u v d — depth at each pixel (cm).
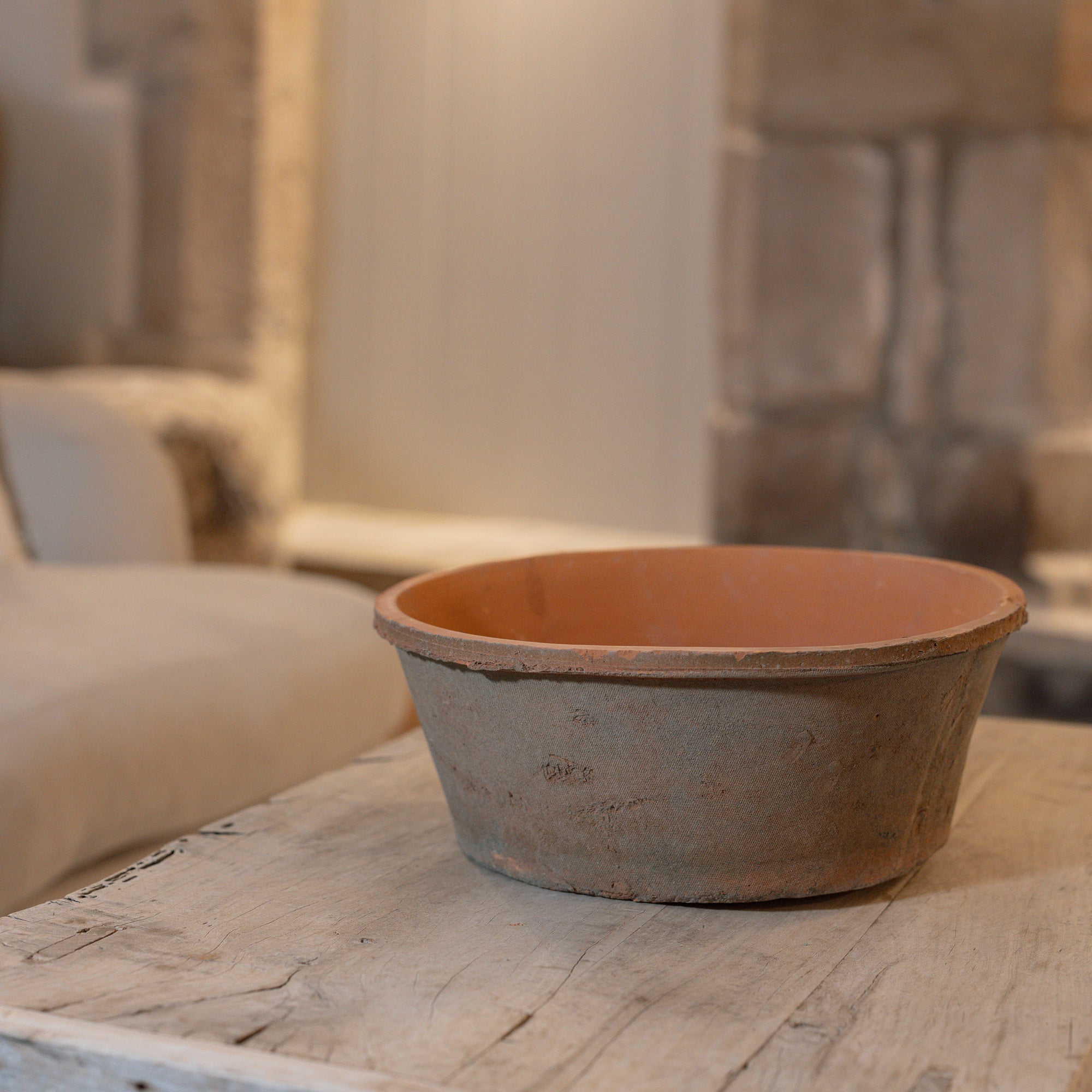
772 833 62
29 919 63
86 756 112
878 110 212
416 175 288
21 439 177
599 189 272
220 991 55
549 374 280
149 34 266
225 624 139
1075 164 206
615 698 59
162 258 270
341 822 77
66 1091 51
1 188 286
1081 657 196
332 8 292
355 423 299
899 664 59
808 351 220
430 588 75
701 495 266
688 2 261
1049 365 209
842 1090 47
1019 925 62
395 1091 47
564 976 57
